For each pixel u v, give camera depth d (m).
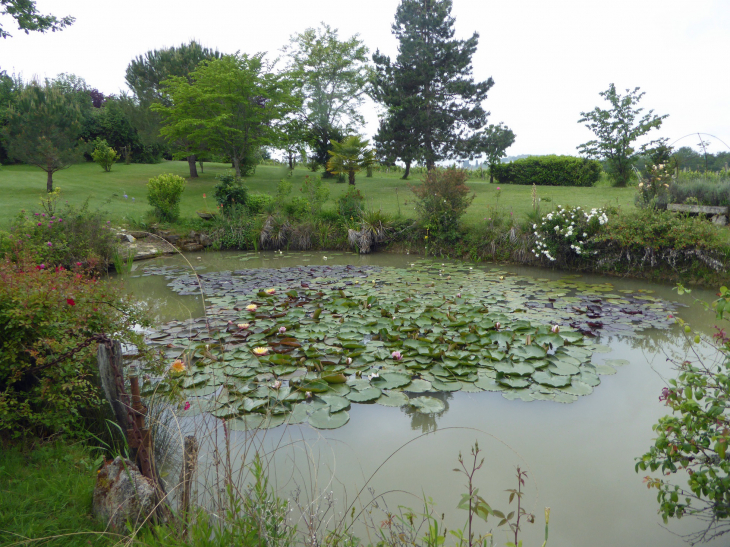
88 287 3.40
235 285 8.44
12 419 2.61
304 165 31.08
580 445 3.20
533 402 3.85
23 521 2.02
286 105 20.59
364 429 3.42
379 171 29.61
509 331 5.39
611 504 2.57
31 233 9.10
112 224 12.19
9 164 23.12
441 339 5.14
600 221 9.40
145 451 2.30
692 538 2.30
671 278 8.62
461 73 20.80
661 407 3.75
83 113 26.66
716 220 9.46
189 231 13.24
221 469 2.76
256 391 3.94
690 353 4.95
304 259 11.84
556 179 21.08
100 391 2.85
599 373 4.42
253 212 14.40
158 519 2.07
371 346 5.07
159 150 29.14
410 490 2.69
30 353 2.62
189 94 18.02
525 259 10.59
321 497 2.57
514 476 2.83
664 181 10.82
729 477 2.01
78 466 2.54
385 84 20.83
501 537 2.29
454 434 3.35
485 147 20.98
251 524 1.94
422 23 20.28
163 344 5.06
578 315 6.30
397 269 10.03
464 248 11.66
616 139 18.41
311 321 6.00
